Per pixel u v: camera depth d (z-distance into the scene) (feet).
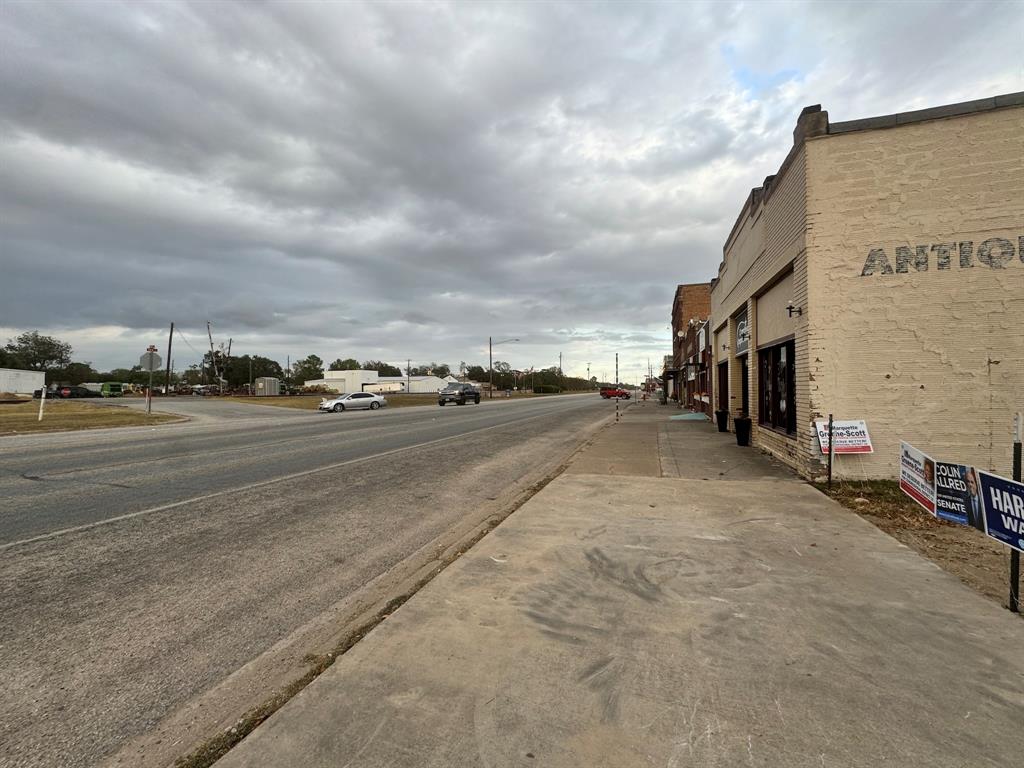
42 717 8.77
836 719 8.04
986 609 11.83
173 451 40.96
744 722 7.98
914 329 25.61
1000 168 24.52
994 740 7.55
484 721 8.04
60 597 13.42
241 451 40.75
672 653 9.98
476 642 10.43
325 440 48.83
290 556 16.62
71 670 10.17
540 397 231.91
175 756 7.82
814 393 26.91
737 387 54.19
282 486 26.99
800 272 28.48
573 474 29.04
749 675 9.23
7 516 20.92
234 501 23.66
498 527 18.56
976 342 24.82
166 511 21.80
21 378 206.08
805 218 27.30
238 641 11.30
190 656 10.69
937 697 8.58
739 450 39.11
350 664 9.67
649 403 148.66
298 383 400.67
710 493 23.94
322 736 7.76
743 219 44.93
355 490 26.30
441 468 33.22
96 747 8.05
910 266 25.66
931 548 16.44
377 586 14.33
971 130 24.88
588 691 8.78
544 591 12.92
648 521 19.25
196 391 268.00
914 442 25.54
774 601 12.28
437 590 13.02
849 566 14.55
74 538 18.13
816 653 9.96
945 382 25.21
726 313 56.65
